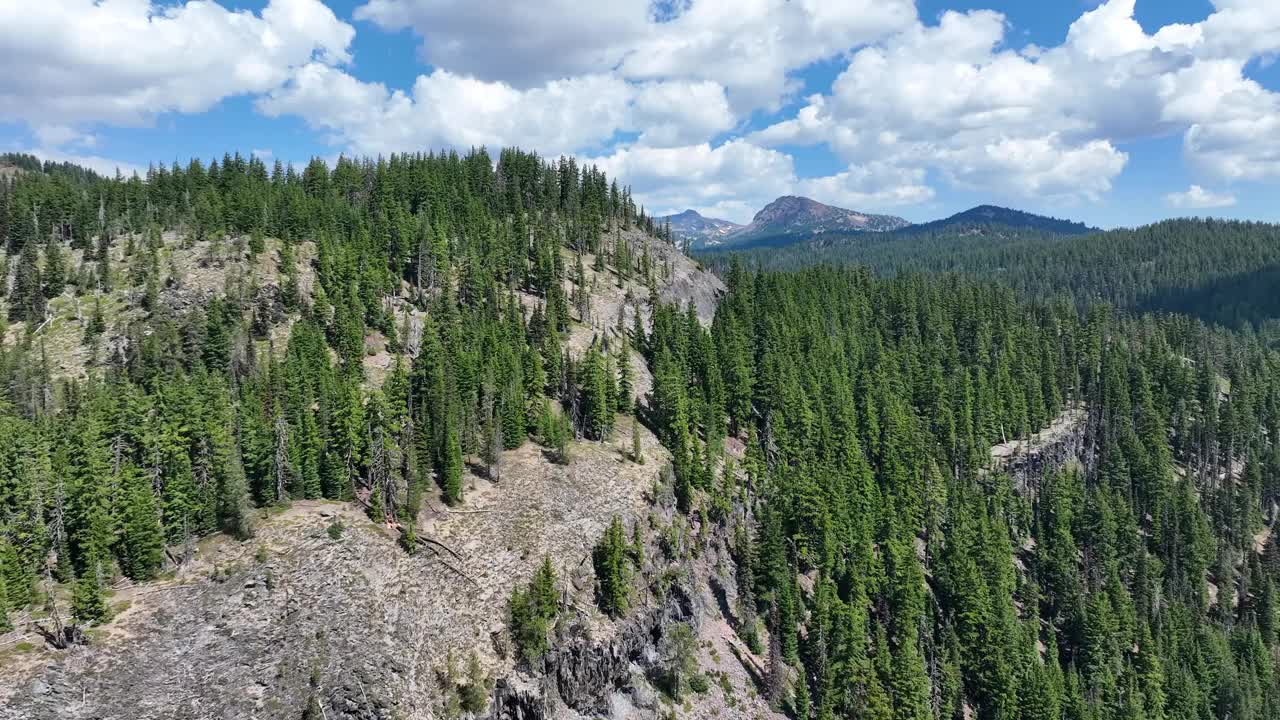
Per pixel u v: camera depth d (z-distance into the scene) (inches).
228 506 3575.3
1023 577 5634.8
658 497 4680.1
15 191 7623.0
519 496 4357.8
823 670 4138.8
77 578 3213.6
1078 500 6378.0
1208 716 4904.0
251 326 5644.7
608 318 7445.9
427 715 3038.9
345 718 2881.4
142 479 3496.6
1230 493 7086.6
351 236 7293.3
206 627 3053.6
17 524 3090.6
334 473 3973.9
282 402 4520.2
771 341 7219.5
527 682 3316.9
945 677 4308.6
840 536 4955.7
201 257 6569.9
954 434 6771.7
